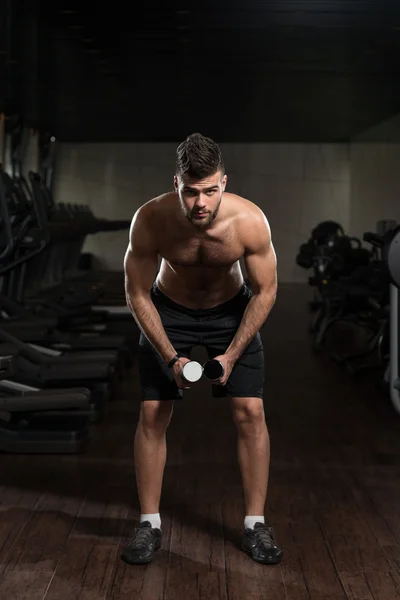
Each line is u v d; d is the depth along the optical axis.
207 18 4.93
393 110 9.52
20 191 5.01
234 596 2.03
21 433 3.34
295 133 11.73
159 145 12.71
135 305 2.18
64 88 7.41
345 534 2.45
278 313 8.74
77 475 3.05
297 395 4.57
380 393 4.62
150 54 6.06
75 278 7.70
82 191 12.81
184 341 2.30
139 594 2.04
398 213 9.89
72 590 2.06
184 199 1.95
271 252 2.15
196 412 4.11
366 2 4.62
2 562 2.23
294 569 2.19
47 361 4.20
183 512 2.65
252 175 12.76
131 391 4.63
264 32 5.36
